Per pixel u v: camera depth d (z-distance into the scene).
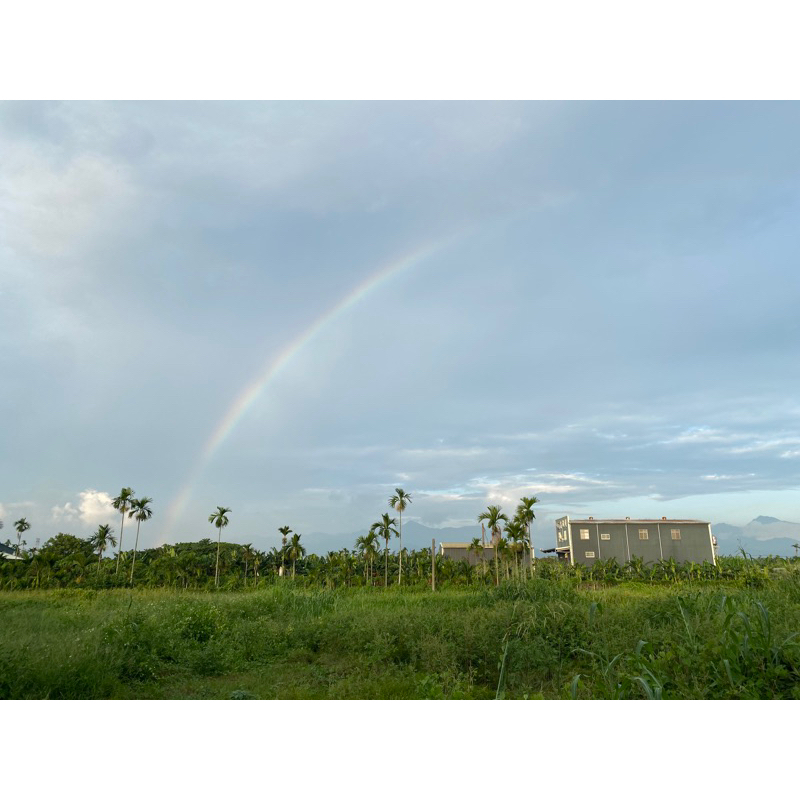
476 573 54.25
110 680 7.44
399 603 17.06
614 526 75.00
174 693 7.59
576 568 58.25
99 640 8.56
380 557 59.00
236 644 10.43
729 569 52.72
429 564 58.44
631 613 9.26
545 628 8.66
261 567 66.12
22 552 67.44
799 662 5.69
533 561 42.59
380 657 9.12
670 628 8.00
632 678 5.71
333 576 54.25
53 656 7.04
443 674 7.74
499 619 9.30
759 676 5.63
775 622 7.41
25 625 11.91
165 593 27.67
